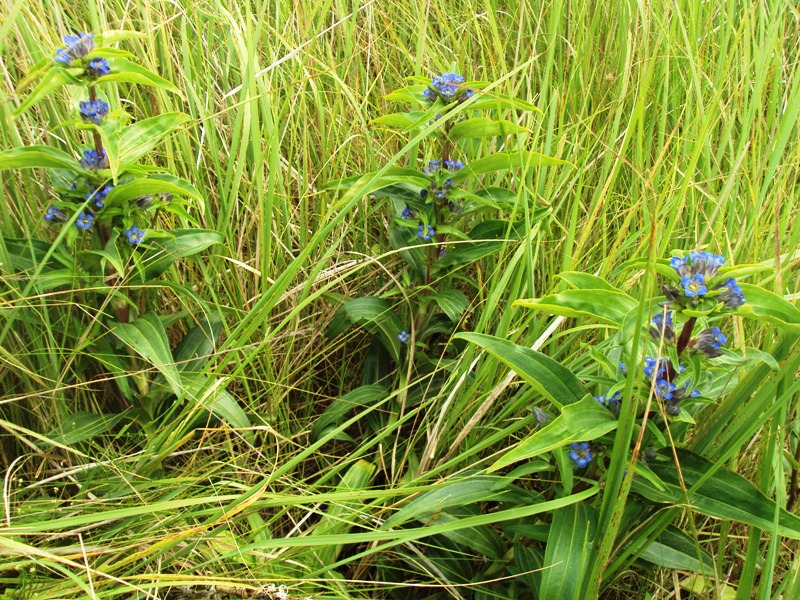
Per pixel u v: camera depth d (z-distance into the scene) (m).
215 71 0.65
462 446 0.50
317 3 0.63
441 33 0.74
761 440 0.44
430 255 0.54
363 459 0.54
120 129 0.43
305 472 0.54
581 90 0.67
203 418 0.50
